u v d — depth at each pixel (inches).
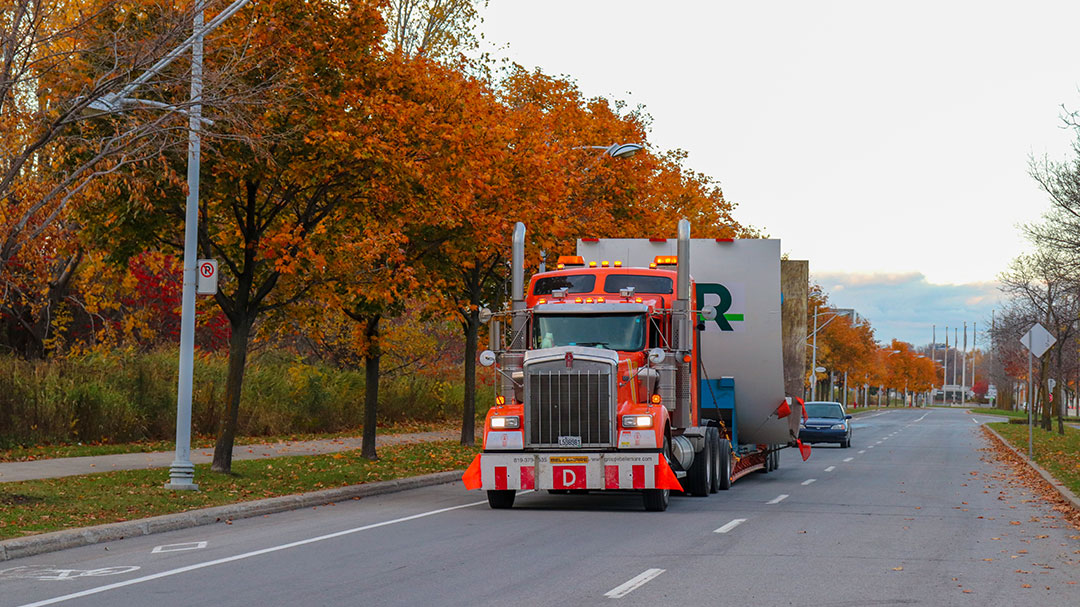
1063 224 1160.2
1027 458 1237.7
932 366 6998.0
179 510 613.6
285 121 739.4
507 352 721.0
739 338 852.6
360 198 785.6
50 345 1259.2
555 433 671.8
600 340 711.7
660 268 769.6
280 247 733.9
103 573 427.2
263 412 1283.2
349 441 1245.7
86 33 634.8
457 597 374.0
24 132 667.4
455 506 711.1
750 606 362.3
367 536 546.0
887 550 505.7
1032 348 1241.4
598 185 1305.4
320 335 962.1
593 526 593.9
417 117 783.7
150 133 646.5
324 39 751.1
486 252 1023.0
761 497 794.8
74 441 1039.0
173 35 624.4
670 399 714.2
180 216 768.3
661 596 378.6
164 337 1473.9
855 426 2733.8
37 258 947.3
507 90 1354.6
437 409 1759.4
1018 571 446.6
